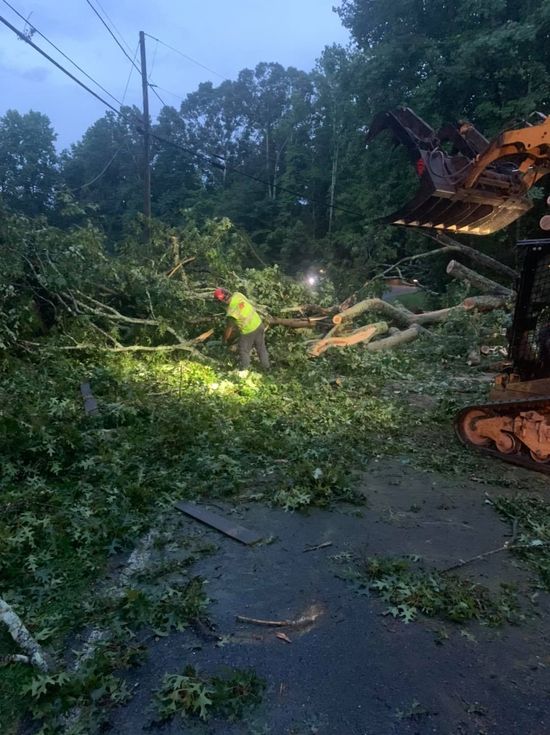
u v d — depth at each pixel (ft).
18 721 7.83
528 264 18.83
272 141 196.03
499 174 19.45
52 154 199.82
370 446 19.49
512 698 8.44
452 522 14.10
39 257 28.25
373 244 80.12
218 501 14.84
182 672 8.71
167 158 204.03
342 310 39.55
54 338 27.27
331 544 12.81
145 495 14.32
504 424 18.57
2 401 19.15
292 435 19.52
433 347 38.78
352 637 9.68
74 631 9.53
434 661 9.16
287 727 7.80
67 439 16.37
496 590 11.19
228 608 10.38
